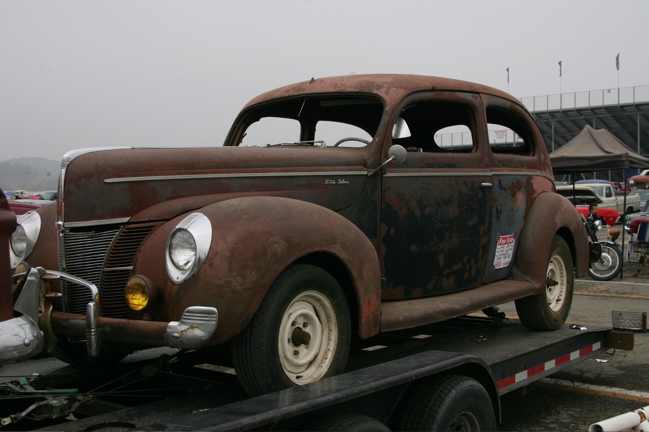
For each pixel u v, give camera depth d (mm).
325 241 2740
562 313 4562
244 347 2500
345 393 2322
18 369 3561
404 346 3752
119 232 2684
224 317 2398
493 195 4070
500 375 3412
